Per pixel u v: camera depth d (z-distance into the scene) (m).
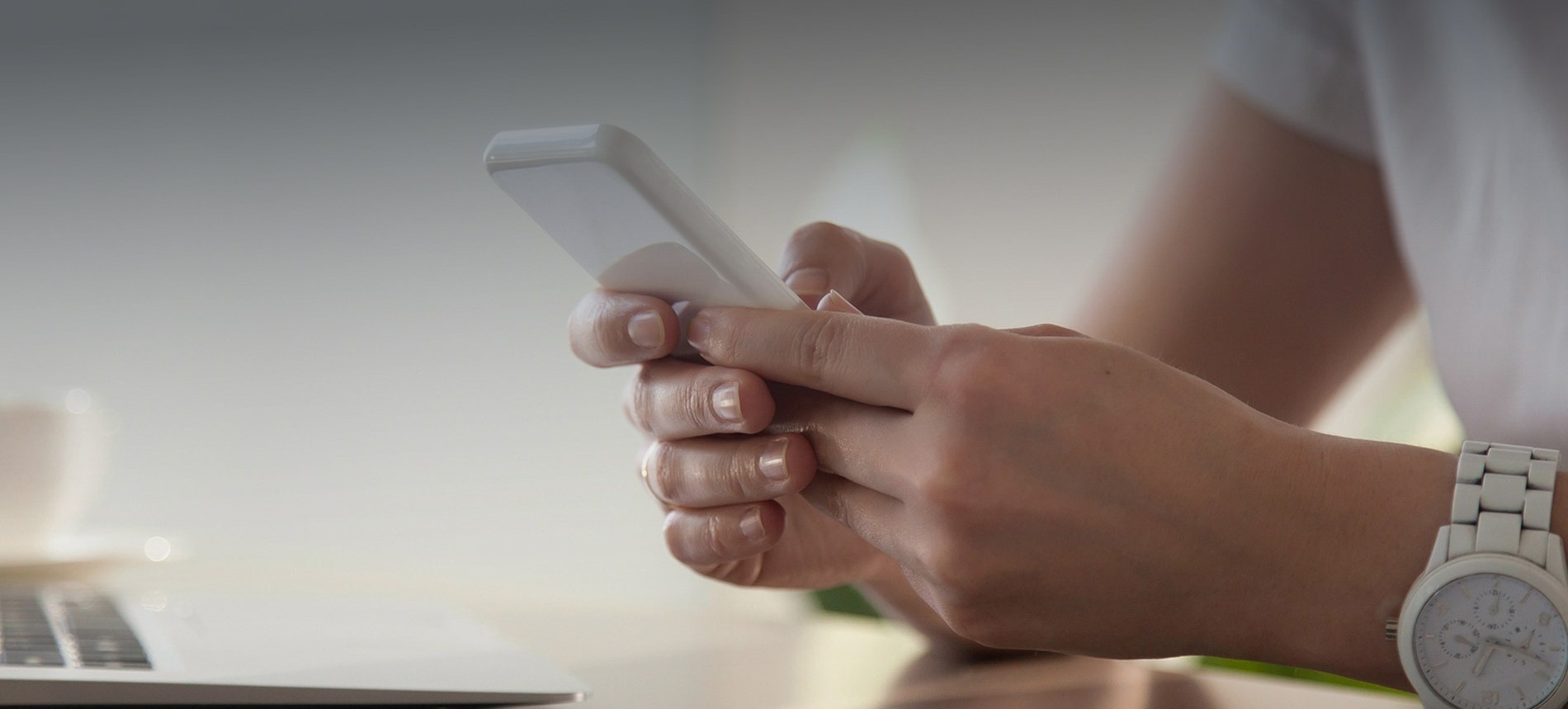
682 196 0.56
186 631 0.66
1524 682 0.55
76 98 2.12
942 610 0.59
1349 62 0.87
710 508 0.63
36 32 2.09
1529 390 0.72
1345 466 0.57
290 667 0.60
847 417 0.59
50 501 0.97
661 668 0.69
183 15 2.18
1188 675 0.70
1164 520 0.56
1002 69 2.66
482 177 2.33
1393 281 0.93
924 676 0.69
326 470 2.24
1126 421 0.56
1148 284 0.94
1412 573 0.56
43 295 2.08
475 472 2.29
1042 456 0.56
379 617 0.74
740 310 0.59
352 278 2.27
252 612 0.74
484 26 2.38
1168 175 0.97
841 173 2.70
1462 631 0.55
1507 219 0.74
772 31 2.68
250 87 2.23
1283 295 0.92
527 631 0.79
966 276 2.66
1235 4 0.97
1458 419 0.77
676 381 0.61
